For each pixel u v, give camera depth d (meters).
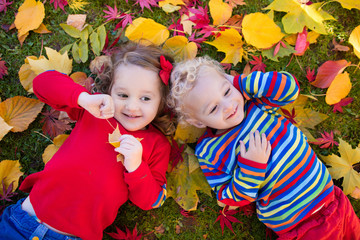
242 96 1.51
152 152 1.55
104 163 1.45
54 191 1.44
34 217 1.45
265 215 1.59
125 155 1.34
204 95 1.42
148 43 1.71
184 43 1.69
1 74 1.75
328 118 1.79
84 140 1.48
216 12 1.71
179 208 1.77
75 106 1.36
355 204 1.76
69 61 1.71
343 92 1.69
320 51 1.80
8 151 1.75
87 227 1.46
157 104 1.49
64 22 1.82
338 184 1.78
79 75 1.71
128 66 1.44
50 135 1.74
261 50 1.76
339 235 1.52
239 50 1.73
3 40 1.80
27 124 1.70
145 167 1.43
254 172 1.43
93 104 1.30
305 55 1.80
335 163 1.70
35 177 1.47
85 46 1.74
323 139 1.72
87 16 1.82
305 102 1.74
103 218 1.49
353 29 1.81
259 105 1.56
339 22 1.81
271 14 1.71
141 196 1.47
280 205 1.54
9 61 1.79
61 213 1.43
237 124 1.52
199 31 1.81
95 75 1.77
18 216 1.45
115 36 1.79
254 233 1.75
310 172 1.51
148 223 1.76
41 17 1.75
